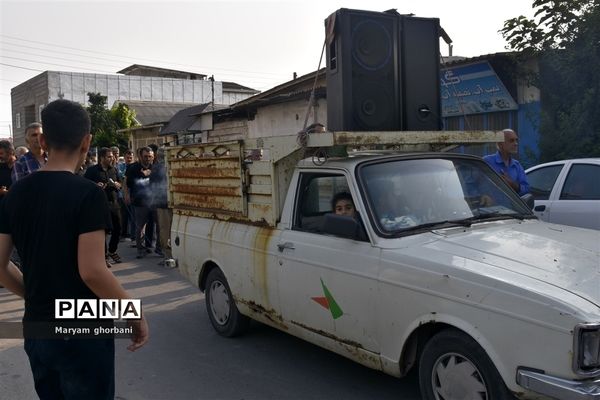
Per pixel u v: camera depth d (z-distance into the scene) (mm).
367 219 4043
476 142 4832
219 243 5574
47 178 2703
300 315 4574
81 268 2588
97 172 9789
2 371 5156
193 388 4637
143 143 28109
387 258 3799
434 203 4316
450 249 3688
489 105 11562
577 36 9945
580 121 9703
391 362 3805
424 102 5324
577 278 3246
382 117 5082
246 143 5164
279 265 4734
